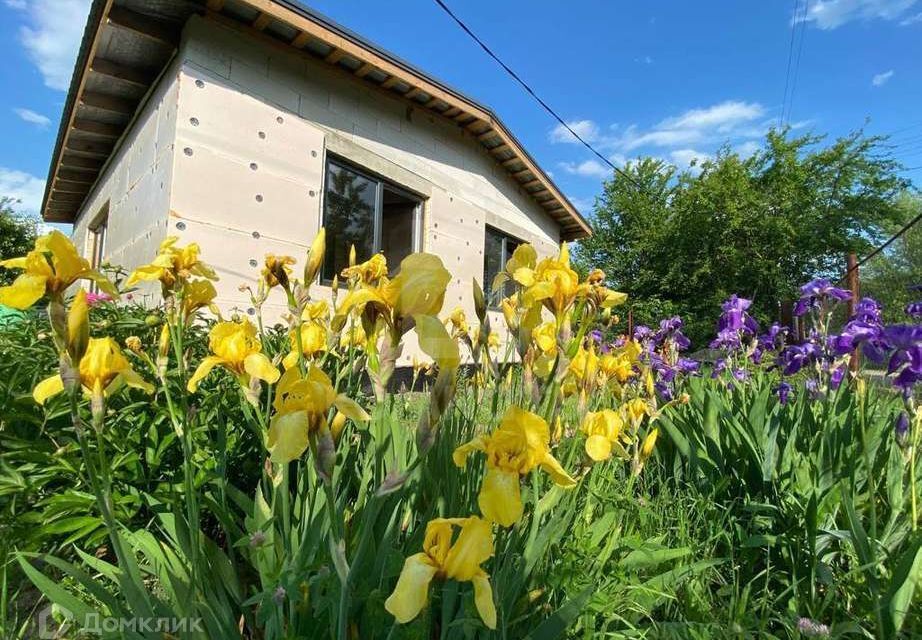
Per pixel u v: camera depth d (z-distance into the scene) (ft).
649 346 14.03
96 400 4.08
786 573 7.22
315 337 6.50
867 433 8.14
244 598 5.58
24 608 6.27
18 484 6.38
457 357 3.41
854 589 6.64
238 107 18.08
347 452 6.55
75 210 43.78
